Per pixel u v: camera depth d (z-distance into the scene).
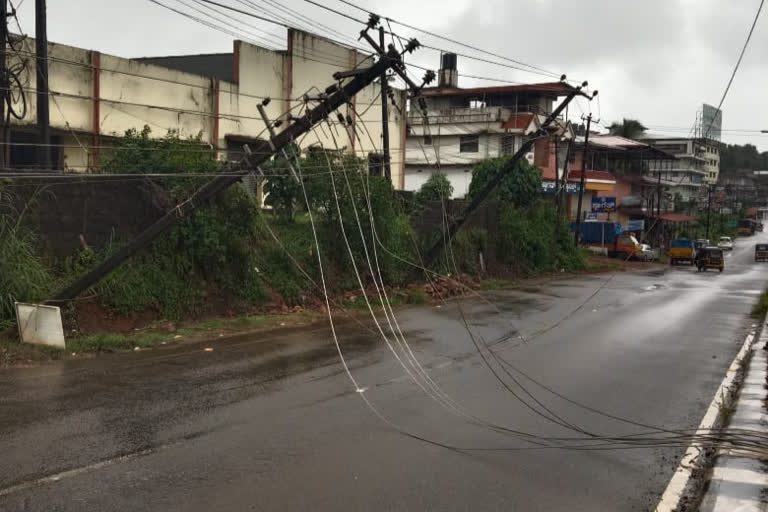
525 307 20.55
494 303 21.50
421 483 5.97
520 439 7.44
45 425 7.12
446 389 9.65
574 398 9.41
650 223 65.75
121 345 11.91
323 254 19.97
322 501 5.46
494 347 13.41
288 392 9.03
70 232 13.98
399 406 8.57
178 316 14.78
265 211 21.31
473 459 6.69
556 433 7.72
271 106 30.56
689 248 53.81
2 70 15.73
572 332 15.73
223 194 16.69
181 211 12.34
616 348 13.71
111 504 5.21
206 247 15.73
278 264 18.55
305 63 32.06
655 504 5.79
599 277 35.19
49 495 5.33
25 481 5.58
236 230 16.94
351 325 15.77
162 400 8.36
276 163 19.72
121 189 14.82
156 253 15.19
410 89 12.63
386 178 22.91
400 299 20.72
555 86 50.00
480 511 5.43
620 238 53.47
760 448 7.06
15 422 7.19
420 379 10.22
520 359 12.23
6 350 10.70
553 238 37.56
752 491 5.86
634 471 6.59
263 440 6.94
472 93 51.12
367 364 11.17
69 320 12.66
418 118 49.72
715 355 13.28
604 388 10.10
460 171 48.81
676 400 9.51
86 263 13.91
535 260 34.88
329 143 33.84
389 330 15.17
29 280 12.23
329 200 20.19
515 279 31.14
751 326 17.75
